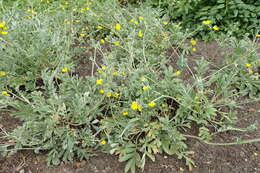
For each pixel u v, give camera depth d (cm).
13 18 345
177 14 427
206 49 371
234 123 256
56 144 227
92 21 412
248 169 216
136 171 217
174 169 218
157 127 232
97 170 217
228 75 283
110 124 233
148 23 357
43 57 294
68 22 375
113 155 229
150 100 240
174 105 269
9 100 243
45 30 306
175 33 364
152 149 234
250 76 289
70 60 340
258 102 284
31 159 225
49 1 498
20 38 305
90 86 264
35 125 218
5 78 283
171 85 257
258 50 356
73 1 456
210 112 240
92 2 467
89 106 251
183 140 240
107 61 281
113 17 409
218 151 231
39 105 232
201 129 242
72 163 221
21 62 298
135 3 508
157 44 353
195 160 224
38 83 306
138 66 291
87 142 223
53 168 217
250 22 389
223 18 399
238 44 309
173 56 356
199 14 399
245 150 232
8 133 225
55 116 224
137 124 233
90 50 376
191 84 302
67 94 251
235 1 379
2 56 283
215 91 276
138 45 343
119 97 252
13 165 220
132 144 226
